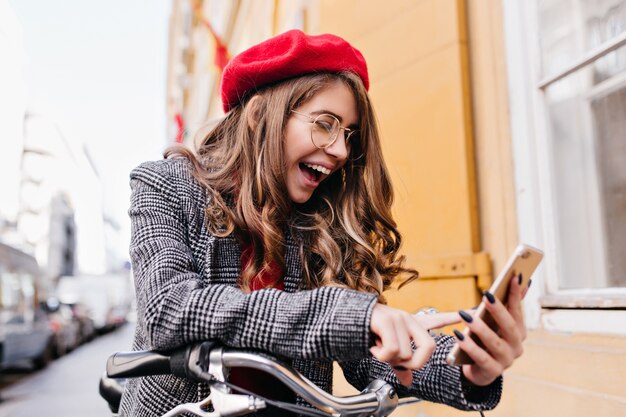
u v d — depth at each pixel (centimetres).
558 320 214
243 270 116
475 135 271
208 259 112
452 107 278
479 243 265
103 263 7581
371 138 129
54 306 1345
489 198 262
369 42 354
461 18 279
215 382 89
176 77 2766
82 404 704
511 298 85
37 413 646
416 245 296
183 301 89
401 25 322
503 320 83
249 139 121
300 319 85
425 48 301
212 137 134
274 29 714
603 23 212
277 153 118
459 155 272
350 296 86
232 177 122
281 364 87
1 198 2422
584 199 220
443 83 285
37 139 4709
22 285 1032
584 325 203
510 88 252
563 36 229
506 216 251
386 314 82
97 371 1097
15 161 2561
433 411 267
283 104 118
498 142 257
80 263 7006
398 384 108
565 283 225
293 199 123
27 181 4684
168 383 107
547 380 212
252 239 117
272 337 85
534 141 239
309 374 118
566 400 201
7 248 970
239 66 124
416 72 306
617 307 191
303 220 127
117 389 155
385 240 139
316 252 123
